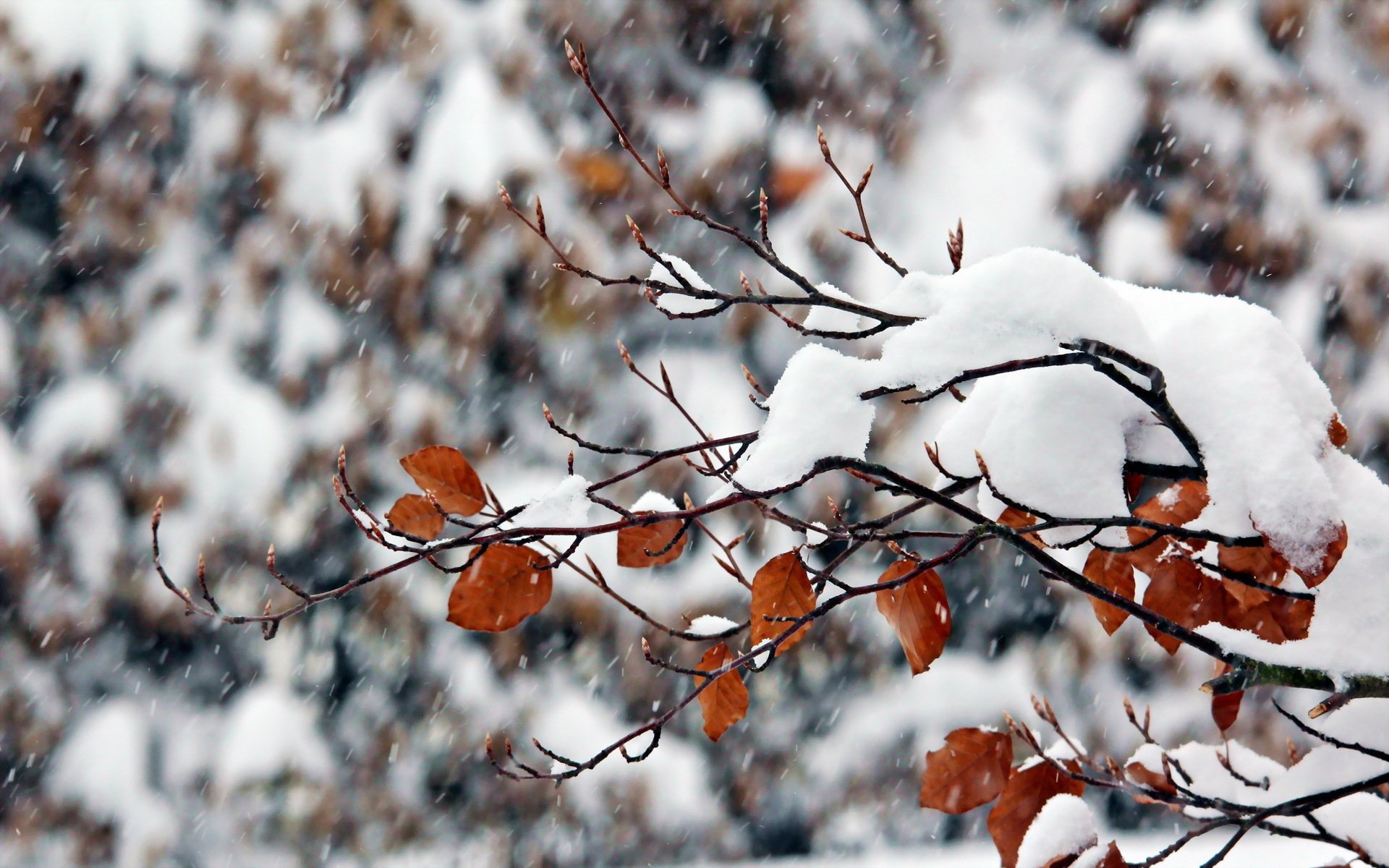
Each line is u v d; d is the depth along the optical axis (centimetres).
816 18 1179
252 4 1165
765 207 337
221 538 1038
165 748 1030
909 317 338
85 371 1074
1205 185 1088
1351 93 1151
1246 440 336
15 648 1023
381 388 1053
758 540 983
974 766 347
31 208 1118
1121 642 1028
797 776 1040
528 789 1005
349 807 1014
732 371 1064
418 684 1037
